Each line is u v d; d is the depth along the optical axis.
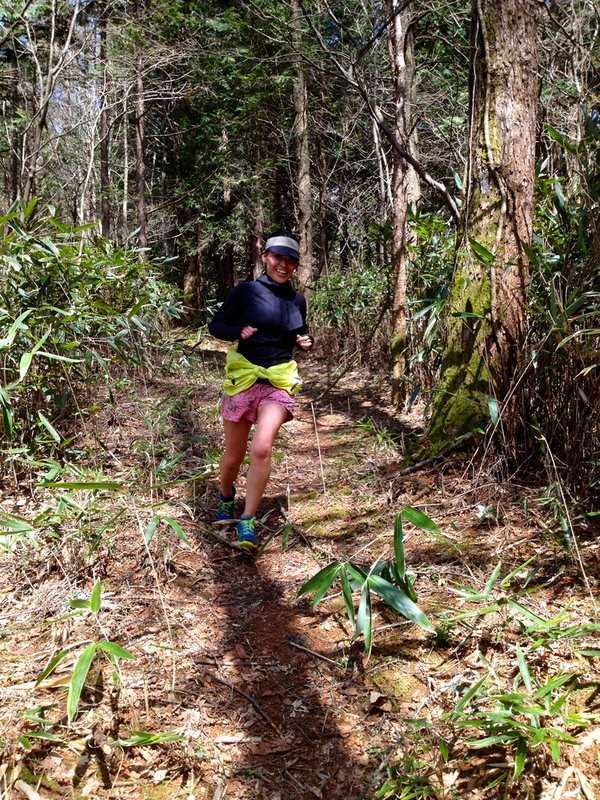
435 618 2.31
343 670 2.16
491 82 3.39
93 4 10.26
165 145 16.30
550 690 1.73
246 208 14.32
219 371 7.89
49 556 2.73
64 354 4.05
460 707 1.76
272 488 3.98
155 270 6.64
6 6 8.02
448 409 3.64
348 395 6.83
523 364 3.18
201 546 3.07
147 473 3.79
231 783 1.72
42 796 1.65
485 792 1.61
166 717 1.93
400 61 5.38
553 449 3.14
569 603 2.26
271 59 8.35
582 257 3.06
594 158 2.99
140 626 2.39
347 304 8.46
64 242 4.58
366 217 11.88
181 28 10.65
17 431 3.70
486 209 3.47
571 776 1.60
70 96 14.03
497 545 2.77
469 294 3.54
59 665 2.12
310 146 14.62
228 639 2.35
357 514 3.38
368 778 1.72
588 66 3.57
